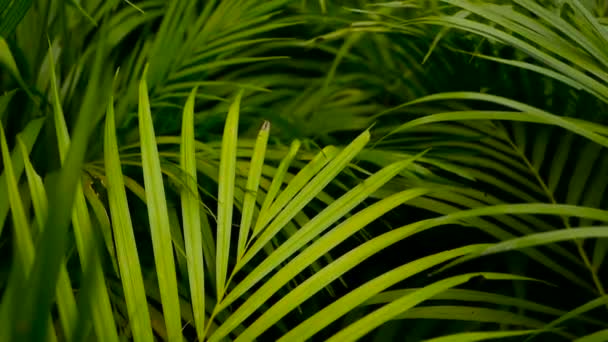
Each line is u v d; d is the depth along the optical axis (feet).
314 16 4.17
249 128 4.30
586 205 3.55
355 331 2.72
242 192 3.43
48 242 2.14
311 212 3.94
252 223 3.38
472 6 3.47
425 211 3.97
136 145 3.62
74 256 3.39
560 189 3.74
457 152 3.80
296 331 2.75
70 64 3.94
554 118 3.18
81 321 2.17
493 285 3.64
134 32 4.42
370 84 4.82
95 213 3.17
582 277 3.63
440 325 3.48
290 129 4.23
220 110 4.14
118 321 3.21
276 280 2.85
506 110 3.96
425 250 3.95
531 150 3.88
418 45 4.04
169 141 3.64
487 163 3.70
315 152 3.77
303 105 4.58
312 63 5.02
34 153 3.57
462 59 3.98
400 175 3.67
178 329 2.74
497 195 3.88
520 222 3.54
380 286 2.81
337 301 2.79
